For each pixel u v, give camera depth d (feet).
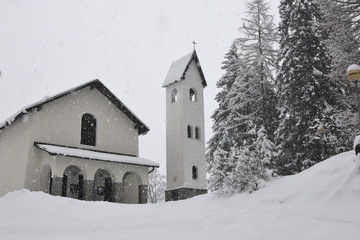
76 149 79.97
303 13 79.82
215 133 105.19
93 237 29.07
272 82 94.07
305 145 70.38
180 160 93.45
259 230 25.02
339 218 30.27
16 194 55.52
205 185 94.58
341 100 73.20
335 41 58.90
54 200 51.24
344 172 38.50
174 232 27.91
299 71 74.59
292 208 35.53
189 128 98.12
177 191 91.61
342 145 68.13
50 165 73.46
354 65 39.55
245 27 96.89
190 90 104.37
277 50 94.63
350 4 57.82
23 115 80.33
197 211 32.94
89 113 87.04
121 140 90.68
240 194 46.44
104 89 89.10
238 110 99.50
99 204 48.70
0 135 88.43
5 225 38.06
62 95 80.38
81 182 81.92
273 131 90.94
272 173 49.26
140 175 85.56
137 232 29.17
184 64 102.53
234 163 49.42
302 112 72.59
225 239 24.48
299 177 43.27
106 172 86.43
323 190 37.14
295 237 22.86
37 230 34.27
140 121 93.76
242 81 97.04
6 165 82.02
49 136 78.59
